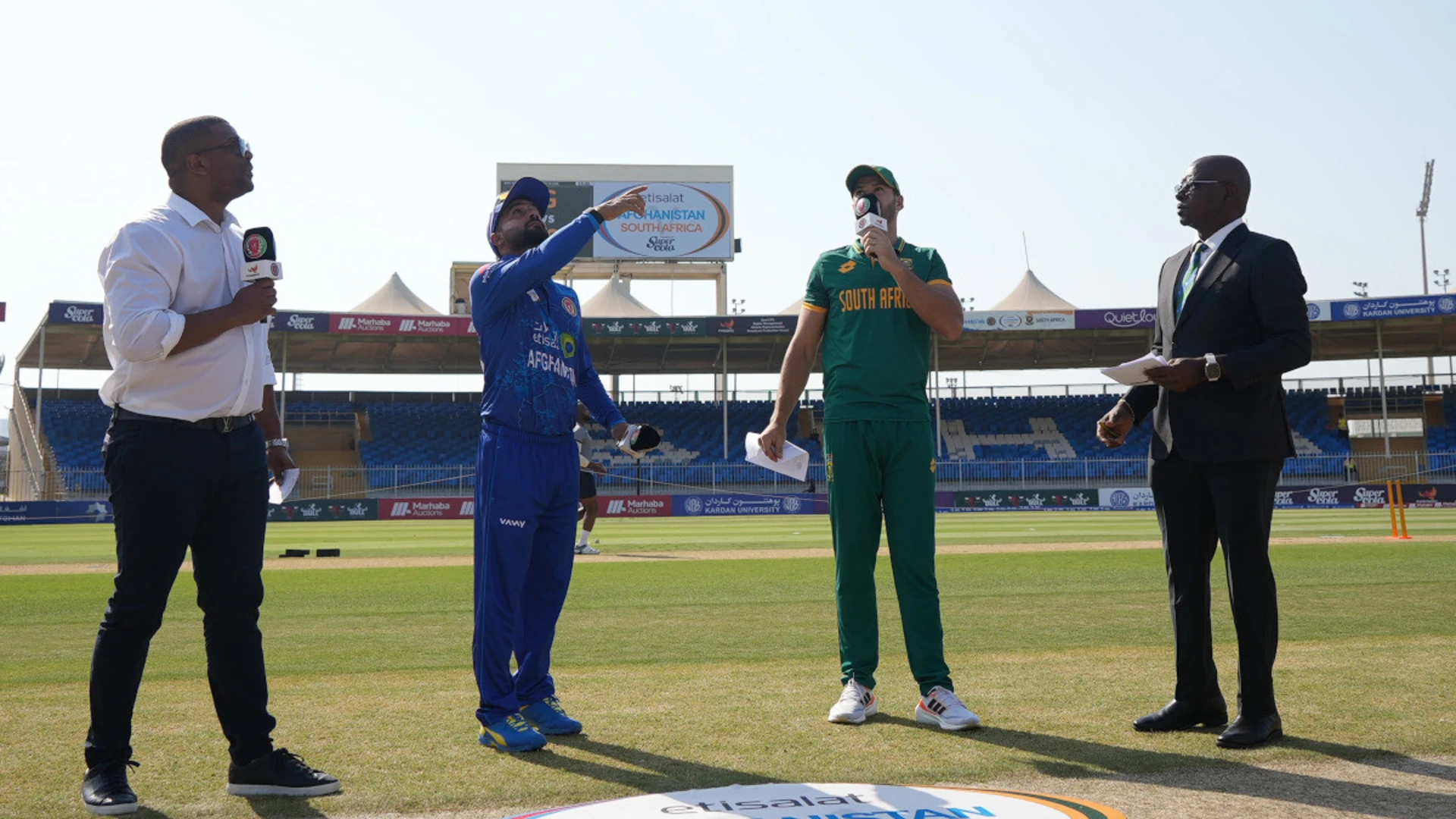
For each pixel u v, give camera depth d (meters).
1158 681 4.76
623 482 38.19
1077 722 3.93
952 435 44.34
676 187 43.69
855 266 4.35
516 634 3.97
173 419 3.12
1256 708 3.57
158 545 3.10
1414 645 5.65
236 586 3.20
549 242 3.79
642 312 41.78
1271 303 3.74
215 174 3.25
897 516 4.15
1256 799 2.86
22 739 3.78
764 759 3.39
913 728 3.87
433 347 41.47
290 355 41.94
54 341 37.25
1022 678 4.87
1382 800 2.85
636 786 3.08
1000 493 33.25
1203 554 3.85
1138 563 12.13
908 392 4.22
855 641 4.18
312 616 7.89
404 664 5.64
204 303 3.24
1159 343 4.21
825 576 10.91
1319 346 43.22
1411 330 40.75
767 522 27.09
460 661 5.74
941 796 2.89
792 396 4.46
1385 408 37.41
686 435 44.00
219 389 3.17
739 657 5.73
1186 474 3.87
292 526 26.34
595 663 5.55
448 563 13.44
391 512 29.83
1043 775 3.15
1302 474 39.31
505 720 3.62
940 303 4.12
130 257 3.05
